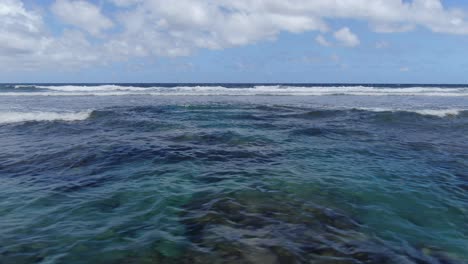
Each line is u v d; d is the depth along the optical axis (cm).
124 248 396
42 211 508
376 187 632
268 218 481
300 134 1184
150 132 1182
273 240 414
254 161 812
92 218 483
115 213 500
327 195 583
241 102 2588
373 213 516
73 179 666
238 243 406
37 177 681
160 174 696
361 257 383
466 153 933
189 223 463
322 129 1286
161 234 430
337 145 1012
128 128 1265
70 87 4284
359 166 783
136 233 435
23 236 428
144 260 371
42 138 1079
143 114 1686
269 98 3153
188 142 1013
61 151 887
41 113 1603
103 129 1245
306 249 396
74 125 1332
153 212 502
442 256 397
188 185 626
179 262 367
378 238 434
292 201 549
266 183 639
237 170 729
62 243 409
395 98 3259
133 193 583
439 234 454
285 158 846
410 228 469
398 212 523
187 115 1667
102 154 854
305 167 763
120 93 3562
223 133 1158
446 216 513
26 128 1266
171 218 480
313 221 475
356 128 1331
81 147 930
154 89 4300
